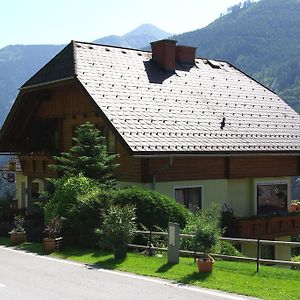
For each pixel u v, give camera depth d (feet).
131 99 72.43
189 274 38.52
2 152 96.27
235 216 74.69
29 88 84.69
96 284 36.19
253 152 74.28
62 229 54.54
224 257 43.21
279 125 84.69
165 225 53.01
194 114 76.07
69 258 47.85
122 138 63.16
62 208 56.65
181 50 92.02
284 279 36.73
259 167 79.46
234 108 83.51
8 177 111.14
